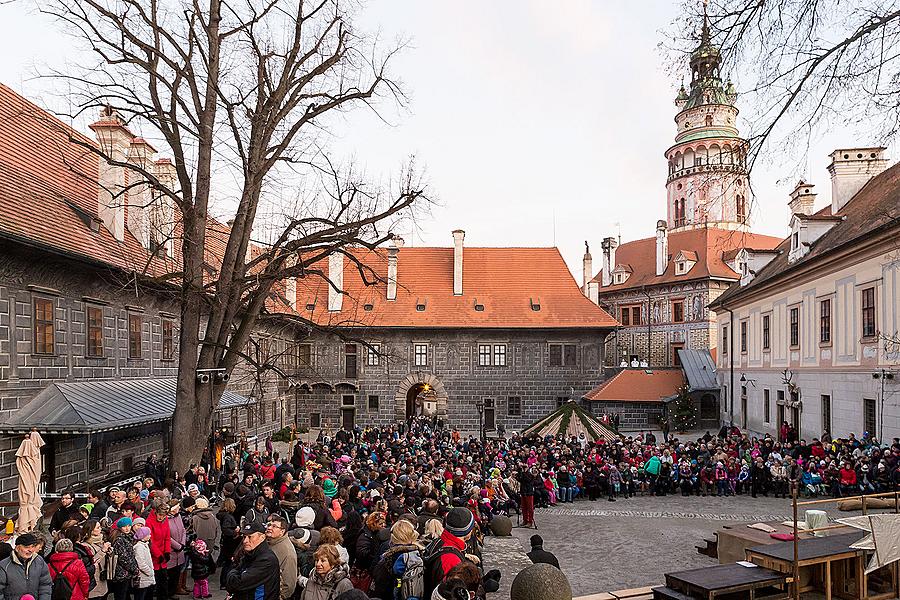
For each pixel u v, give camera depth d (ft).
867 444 76.13
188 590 37.91
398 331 156.76
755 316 129.29
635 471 79.15
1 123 68.54
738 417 139.54
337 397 156.97
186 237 59.57
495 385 156.66
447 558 22.81
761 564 30.04
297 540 29.04
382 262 167.84
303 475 49.57
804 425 104.01
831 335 93.97
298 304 157.69
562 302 161.38
